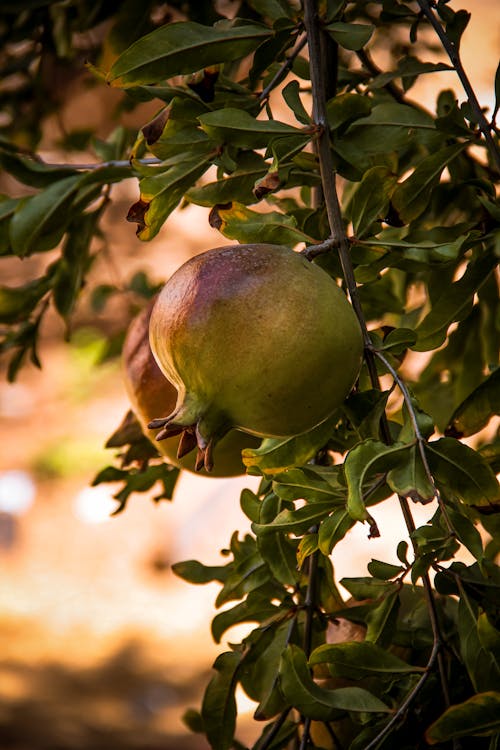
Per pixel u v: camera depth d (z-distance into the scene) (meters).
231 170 2.62
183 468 2.92
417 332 2.71
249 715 10.57
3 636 13.12
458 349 3.41
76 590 14.80
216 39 2.52
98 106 6.44
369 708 2.32
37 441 17.33
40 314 3.79
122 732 10.57
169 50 2.49
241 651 2.83
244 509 2.70
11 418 17.88
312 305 2.04
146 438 3.33
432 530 2.21
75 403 18.05
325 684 2.70
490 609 2.43
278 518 2.36
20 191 9.33
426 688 2.57
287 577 2.70
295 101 2.55
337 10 2.59
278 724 2.71
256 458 2.26
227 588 2.86
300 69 2.96
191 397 2.08
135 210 2.58
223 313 2.02
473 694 2.59
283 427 2.11
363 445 2.15
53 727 10.45
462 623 2.37
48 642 13.11
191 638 13.48
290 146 2.43
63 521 16.27
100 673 12.23
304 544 2.38
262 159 2.64
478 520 2.38
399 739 2.54
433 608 2.39
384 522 13.09
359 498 2.08
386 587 2.46
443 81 6.59
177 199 2.61
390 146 2.75
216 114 2.42
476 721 2.11
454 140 3.12
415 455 2.17
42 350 17.66
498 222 2.70
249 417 2.08
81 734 10.41
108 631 13.54
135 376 2.96
